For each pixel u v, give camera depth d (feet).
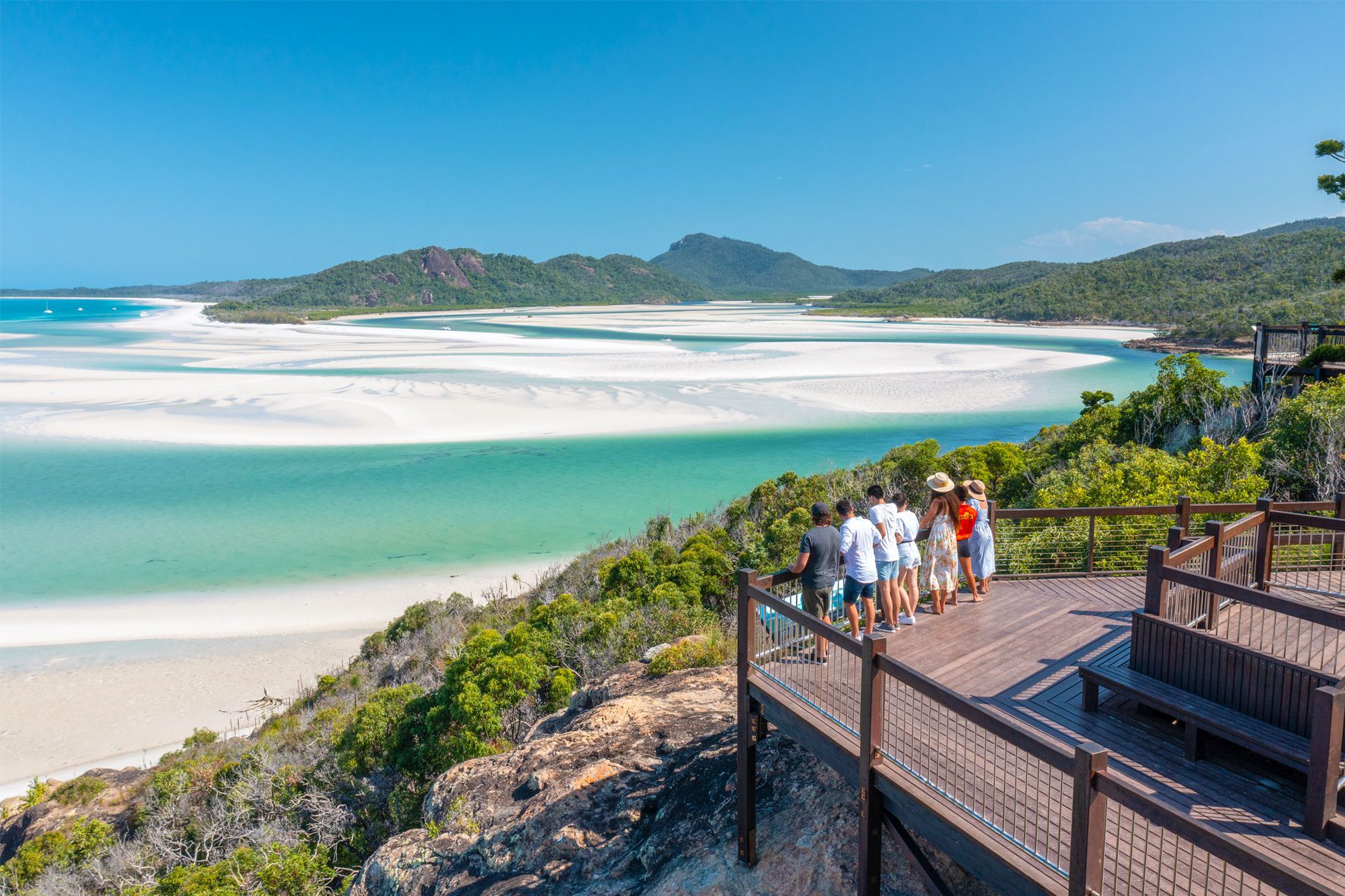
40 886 44.52
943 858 21.50
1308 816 16.92
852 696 23.00
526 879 28.19
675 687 40.09
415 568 97.60
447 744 44.45
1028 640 27.27
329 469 141.59
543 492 127.85
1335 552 32.58
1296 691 18.72
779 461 147.33
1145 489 52.31
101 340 468.75
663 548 73.00
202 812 48.47
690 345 402.93
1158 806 14.16
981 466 79.46
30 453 152.15
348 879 39.50
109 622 83.97
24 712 67.77
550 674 51.21
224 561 100.07
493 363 298.97
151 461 147.54
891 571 27.76
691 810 27.35
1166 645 22.00
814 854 23.07
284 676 73.15
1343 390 59.52
